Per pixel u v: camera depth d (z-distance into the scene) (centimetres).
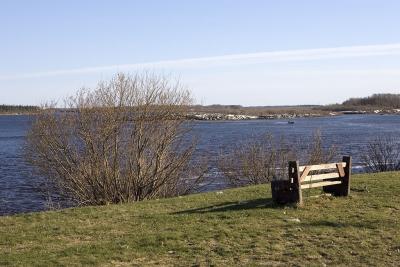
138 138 1877
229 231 1032
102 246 957
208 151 3778
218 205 1318
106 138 1827
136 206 1357
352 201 1294
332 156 2531
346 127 8456
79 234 1065
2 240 1027
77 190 1834
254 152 2395
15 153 4406
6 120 16712
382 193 1382
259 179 2294
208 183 2325
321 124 10288
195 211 1249
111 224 1143
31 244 998
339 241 957
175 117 1947
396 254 882
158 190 1908
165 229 1073
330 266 830
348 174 1354
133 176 1855
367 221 1094
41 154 1855
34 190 2183
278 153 2400
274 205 1265
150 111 1895
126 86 2092
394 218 1118
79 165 1831
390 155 2872
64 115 1856
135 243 970
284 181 1262
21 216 1246
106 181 1828
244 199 1386
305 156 2597
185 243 965
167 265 847
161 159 1914
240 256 884
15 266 846
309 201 1286
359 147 4241
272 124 11194
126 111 1864
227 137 6084
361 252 895
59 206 1877
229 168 2348
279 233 1016
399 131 6844
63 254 912
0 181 2723
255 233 1017
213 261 859
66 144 1845
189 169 2084
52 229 1111
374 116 17112
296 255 884
